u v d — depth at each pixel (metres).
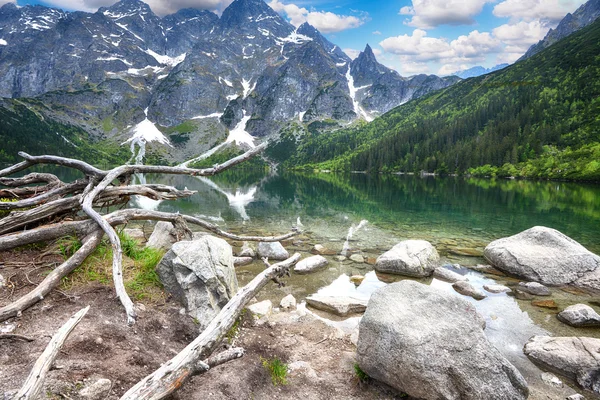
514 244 13.74
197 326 6.39
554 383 6.29
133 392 3.55
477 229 21.78
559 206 35.31
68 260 6.74
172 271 7.37
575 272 11.94
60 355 4.38
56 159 8.80
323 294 10.66
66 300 6.04
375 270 13.16
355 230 20.86
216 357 5.04
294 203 36.12
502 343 7.78
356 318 9.02
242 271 12.53
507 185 72.19
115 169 8.87
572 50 199.75
